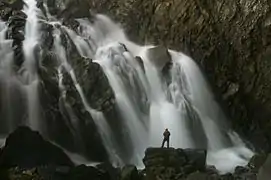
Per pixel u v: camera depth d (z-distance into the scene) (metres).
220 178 14.12
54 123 16.72
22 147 14.02
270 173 4.52
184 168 14.31
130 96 18.97
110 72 19.27
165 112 19.30
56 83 17.58
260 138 20.23
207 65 21.61
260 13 20.91
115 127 17.61
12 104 16.77
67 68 18.67
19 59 17.92
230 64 21.59
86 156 16.66
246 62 21.33
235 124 21.05
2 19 20.08
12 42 18.47
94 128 17.03
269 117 20.78
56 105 17.06
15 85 17.09
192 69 21.30
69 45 19.56
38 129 16.61
